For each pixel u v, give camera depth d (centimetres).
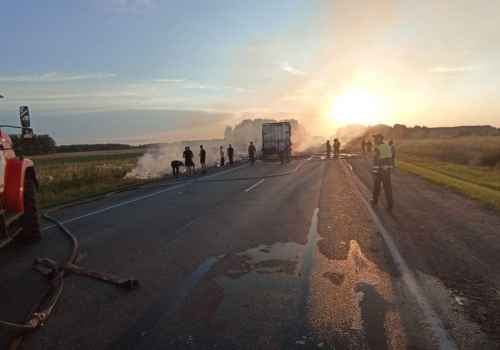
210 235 726
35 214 712
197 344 335
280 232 730
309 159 3419
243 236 709
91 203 1307
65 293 459
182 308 409
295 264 541
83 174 2323
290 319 375
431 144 5006
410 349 318
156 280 496
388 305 400
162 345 336
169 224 844
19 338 350
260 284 469
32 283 507
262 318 379
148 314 397
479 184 1471
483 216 828
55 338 353
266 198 1184
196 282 484
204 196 1291
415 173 1823
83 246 686
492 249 584
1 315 410
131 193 1534
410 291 433
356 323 363
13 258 627
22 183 638
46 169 3741
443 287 443
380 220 805
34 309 414
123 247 667
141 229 806
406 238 657
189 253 612
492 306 393
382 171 927
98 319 389
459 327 352
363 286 452
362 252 584
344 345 326
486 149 3425
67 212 1123
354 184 1460
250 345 331
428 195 1149
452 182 1416
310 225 782
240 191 1384
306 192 1287
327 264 536
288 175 1961
